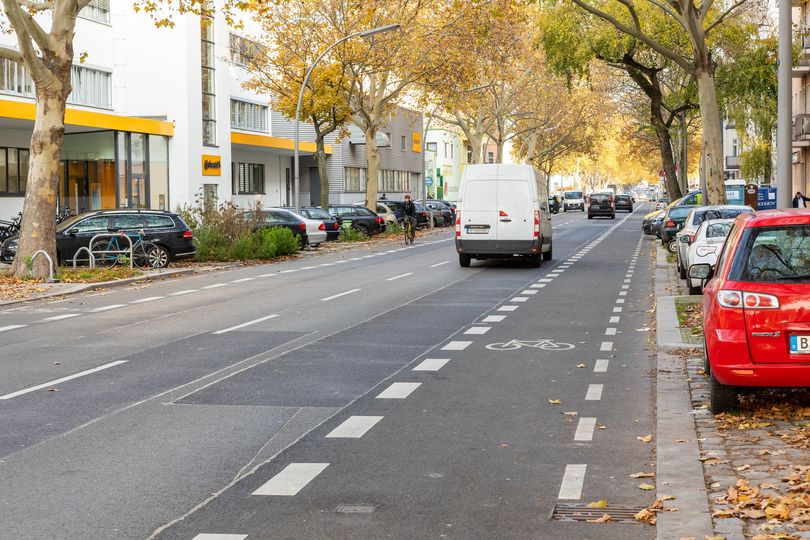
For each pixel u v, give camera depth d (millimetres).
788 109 15633
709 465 6637
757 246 8016
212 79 48719
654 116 44906
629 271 26203
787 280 7816
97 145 42594
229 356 11992
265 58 47156
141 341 13438
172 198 46031
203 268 28984
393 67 47906
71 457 7137
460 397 9375
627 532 5387
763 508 5547
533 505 5914
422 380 10289
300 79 45250
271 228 34656
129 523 5590
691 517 5473
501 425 8156
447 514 5738
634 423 8195
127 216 28250
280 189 63281
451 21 47031
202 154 47625
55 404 9133
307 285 22719
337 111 48312
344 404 9062
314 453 7234
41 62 23641
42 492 6227
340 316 16234
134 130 42344
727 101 39656
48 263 23891
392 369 10984
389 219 55000
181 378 10477
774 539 4988
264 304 18359
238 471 6738
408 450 7312
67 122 37719
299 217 38062
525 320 15547
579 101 86000
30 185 23938
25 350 12750
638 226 62969
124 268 26656
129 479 6543
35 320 16344
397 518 5664
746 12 38000
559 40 34125
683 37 36344
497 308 17328
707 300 8820
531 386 9930
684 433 7582
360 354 12086
